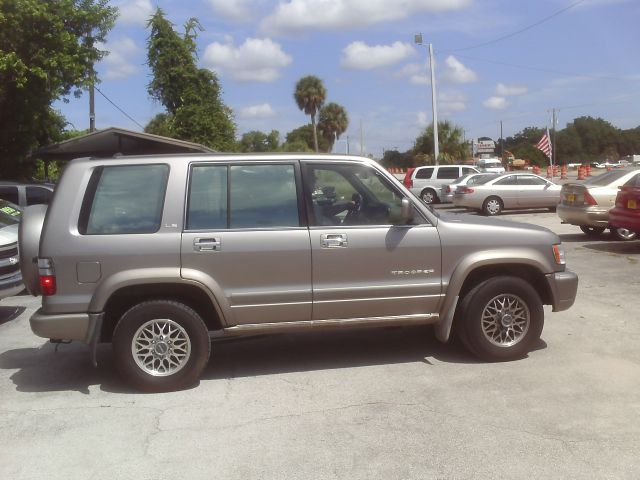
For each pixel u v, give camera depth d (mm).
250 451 4332
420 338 6934
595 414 4773
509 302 6000
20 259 5688
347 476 3947
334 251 5668
